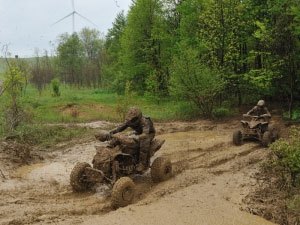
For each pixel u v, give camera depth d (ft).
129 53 118.11
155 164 36.65
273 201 33.17
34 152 51.01
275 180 38.19
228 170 41.50
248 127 53.52
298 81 80.07
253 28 85.66
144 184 36.32
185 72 79.51
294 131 43.19
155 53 116.26
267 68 78.79
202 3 97.30
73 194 34.17
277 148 37.52
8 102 64.69
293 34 73.46
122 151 34.47
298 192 35.14
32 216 28.81
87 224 27.40
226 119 78.54
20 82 67.97
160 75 111.55
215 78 79.92
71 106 102.89
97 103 107.04
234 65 88.43
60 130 65.26
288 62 75.46
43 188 36.19
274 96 88.99
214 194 34.09
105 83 182.09
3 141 53.52
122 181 31.09
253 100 93.20
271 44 75.77
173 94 82.94
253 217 29.58
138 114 35.96
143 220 28.22
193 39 97.14
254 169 41.98
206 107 81.30
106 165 33.14
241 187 36.24
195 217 29.07
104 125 73.46
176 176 38.75
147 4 114.62
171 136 62.08
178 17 118.32
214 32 86.74
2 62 81.15
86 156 49.32
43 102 108.78
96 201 32.30
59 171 42.55
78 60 200.95
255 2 86.02
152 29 114.32
